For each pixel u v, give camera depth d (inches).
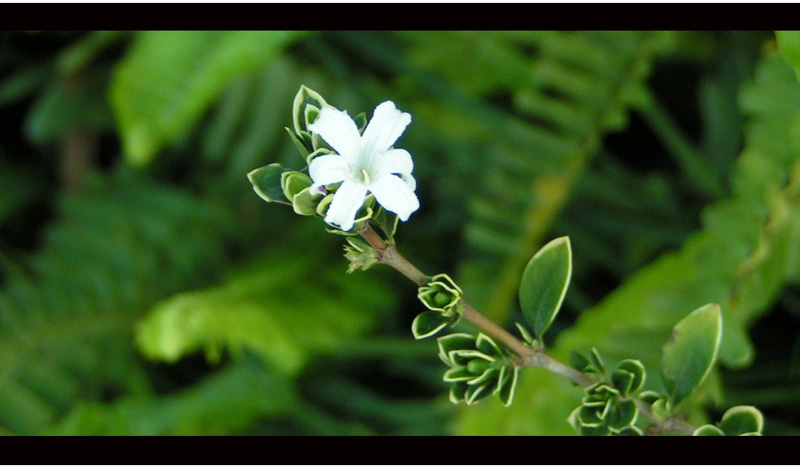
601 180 14.4
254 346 13.1
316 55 15.4
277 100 15.5
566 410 11.3
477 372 8.6
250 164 15.9
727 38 13.6
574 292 14.5
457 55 14.6
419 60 14.8
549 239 14.6
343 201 8.0
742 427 8.9
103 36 14.7
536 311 8.8
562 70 14.0
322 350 14.2
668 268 11.6
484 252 15.2
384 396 15.5
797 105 11.2
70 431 12.7
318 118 8.2
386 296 15.4
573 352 8.9
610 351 11.3
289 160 15.7
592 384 8.8
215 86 12.6
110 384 15.3
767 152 11.2
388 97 15.3
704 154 14.3
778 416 12.2
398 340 14.5
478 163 15.0
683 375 9.0
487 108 14.6
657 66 15.9
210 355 13.0
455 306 8.5
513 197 14.4
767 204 11.1
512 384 8.6
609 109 13.9
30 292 15.8
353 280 15.5
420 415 14.0
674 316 11.3
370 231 8.3
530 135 14.4
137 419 13.1
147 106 12.7
